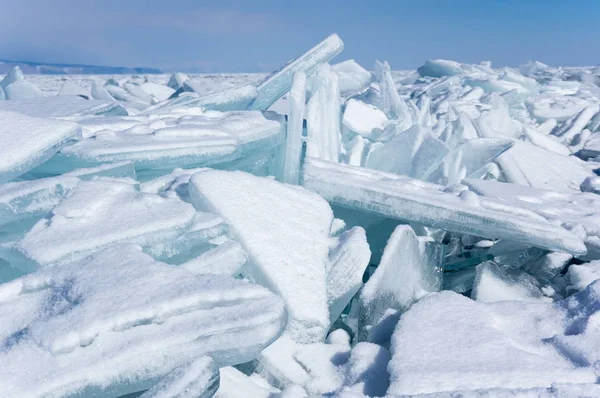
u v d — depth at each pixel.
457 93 13.18
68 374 1.98
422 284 3.64
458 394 2.11
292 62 6.77
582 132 9.63
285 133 5.72
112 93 11.12
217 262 2.91
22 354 2.04
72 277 2.52
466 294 3.93
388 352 2.68
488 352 2.40
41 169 4.16
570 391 2.08
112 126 4.92
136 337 2.12
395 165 5.79
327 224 3.62
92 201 3.17
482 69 19.22
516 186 5.25
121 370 2.06
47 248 2.75
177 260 3.17
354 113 7.29
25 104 6.51
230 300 2.30
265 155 5.34
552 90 15.06
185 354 2.14
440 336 2.56
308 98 7.09
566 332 2.61
